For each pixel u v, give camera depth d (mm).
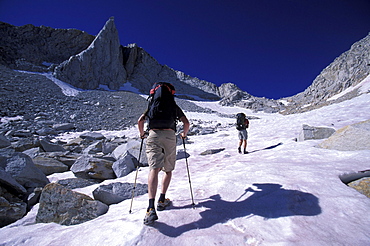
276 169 4016
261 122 19797
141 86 64062
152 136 2820
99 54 55531
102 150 9031
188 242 1997
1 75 34062
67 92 38938
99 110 29562
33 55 55656
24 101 25594
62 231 2705
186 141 12430
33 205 4191
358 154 4391
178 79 77250
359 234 1960
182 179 4984
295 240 1903
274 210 2523
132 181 5363
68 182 5285
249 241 1977
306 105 53312
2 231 3125
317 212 2406
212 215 2539
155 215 2357
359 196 2701
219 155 7957
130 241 2033
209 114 41906
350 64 53969
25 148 8336
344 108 17844
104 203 3875
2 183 4117
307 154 5246
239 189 3303
